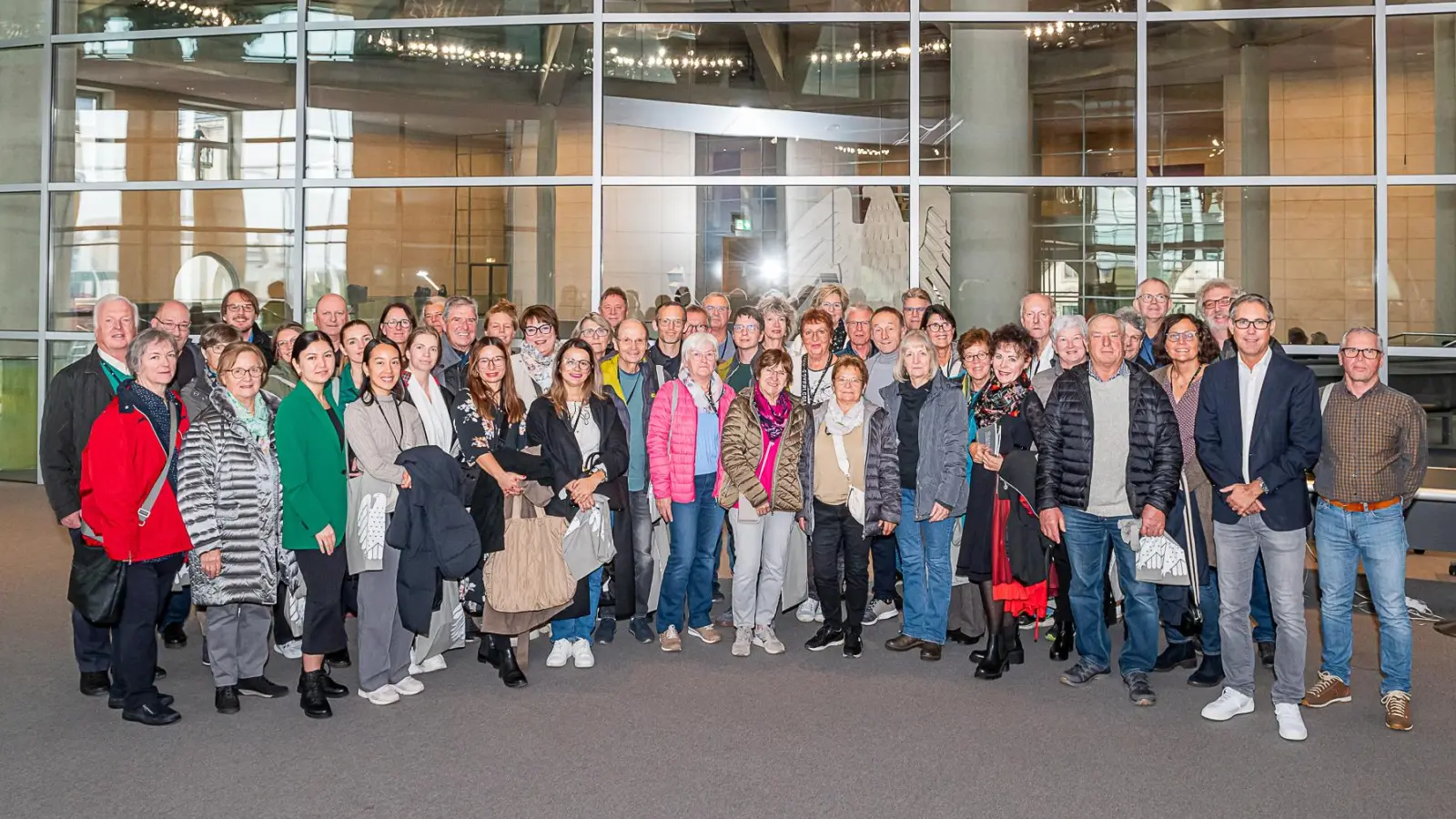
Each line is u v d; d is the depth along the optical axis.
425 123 11.08
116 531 4.73
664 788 4.19
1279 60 9.89
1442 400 9.59
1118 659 6.05
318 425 5.09
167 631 6.44
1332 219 9.76
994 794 4.16
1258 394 5.01
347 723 5.00
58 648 6.16
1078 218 10.14
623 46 10.61
